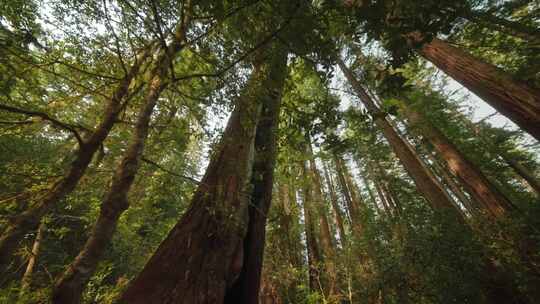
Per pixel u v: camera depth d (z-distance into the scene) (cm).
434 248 517
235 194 278
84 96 307
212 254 229
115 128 363
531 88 439
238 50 253
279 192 973
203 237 239
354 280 683
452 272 482
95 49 261
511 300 440
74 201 425
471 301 458
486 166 965
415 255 542
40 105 275
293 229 868
